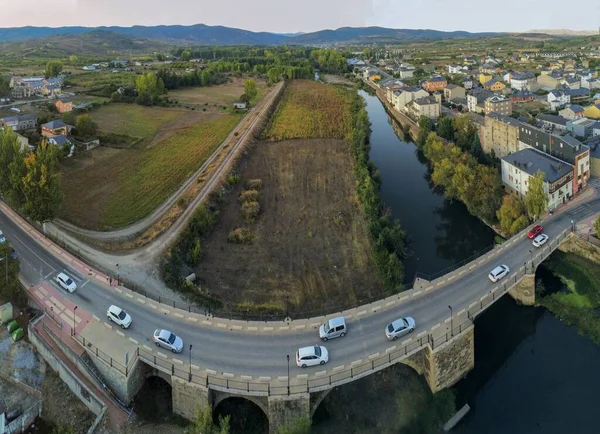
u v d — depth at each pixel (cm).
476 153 12900
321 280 7931
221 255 8650
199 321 5869
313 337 5591
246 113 19238
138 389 5184
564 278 7544
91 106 18988
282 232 9588
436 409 5356
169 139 15325
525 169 9969
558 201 9494
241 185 12006
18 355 5488
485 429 5338
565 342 6600
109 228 9000
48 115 16738
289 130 16962
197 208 9544
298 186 12012
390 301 6253
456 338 5512
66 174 11906
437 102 18050
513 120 12606
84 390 4956
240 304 6981
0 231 7831
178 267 7738
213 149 14262
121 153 13788
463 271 6975
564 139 10288
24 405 5028
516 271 6944
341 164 13575
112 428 4741
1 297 6200
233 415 5031
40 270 6919
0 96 19512
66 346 5334
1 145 8188
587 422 5419
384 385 5428
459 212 10794
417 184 12700
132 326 5725
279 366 5112
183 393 4891
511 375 6109
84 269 7012
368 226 9538
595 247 7638
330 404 5156
